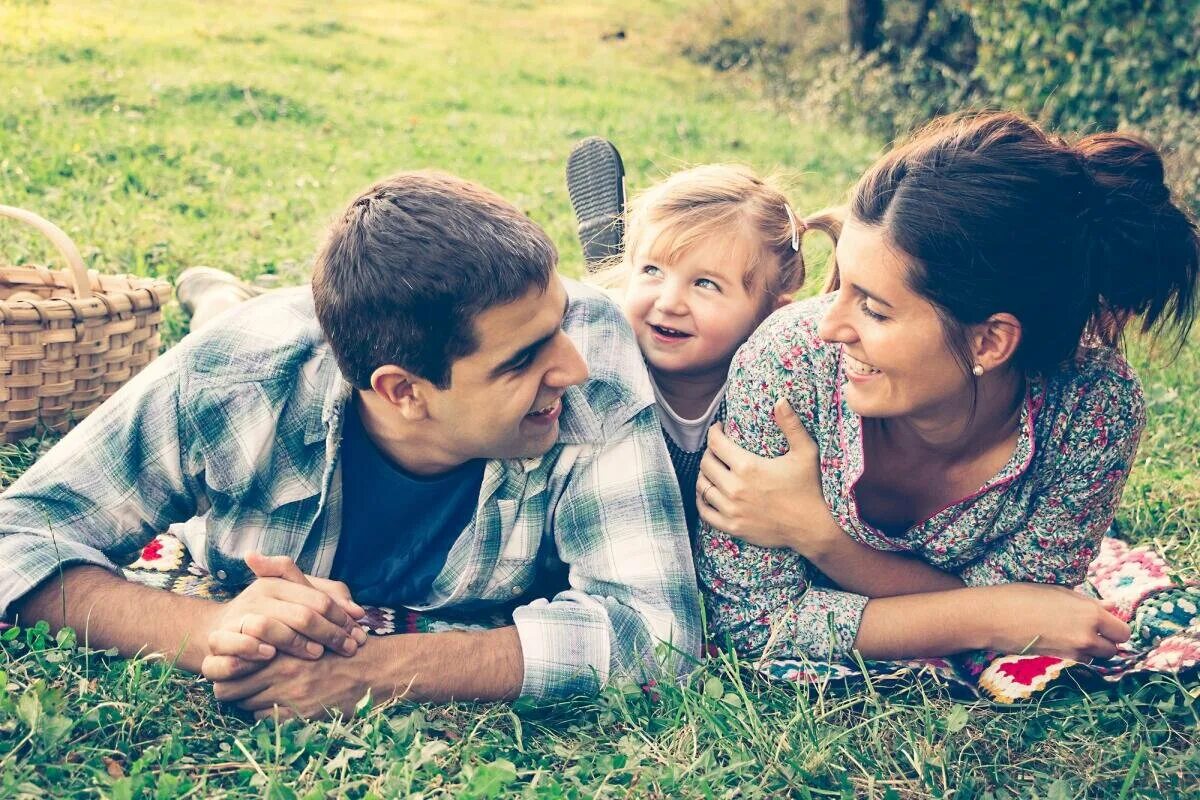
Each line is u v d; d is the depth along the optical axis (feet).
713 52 47.37
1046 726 7.78
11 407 10.56
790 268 10.11
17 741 6.53
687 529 9.00
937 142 7.17
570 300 8.39
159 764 6.65
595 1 59.77
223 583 8.50
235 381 7.63
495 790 6.48
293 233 18.76
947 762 7.32
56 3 39.50
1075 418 7.88
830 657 8.18
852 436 7.96
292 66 36.17
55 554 7.49
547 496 8.15
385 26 47.34
